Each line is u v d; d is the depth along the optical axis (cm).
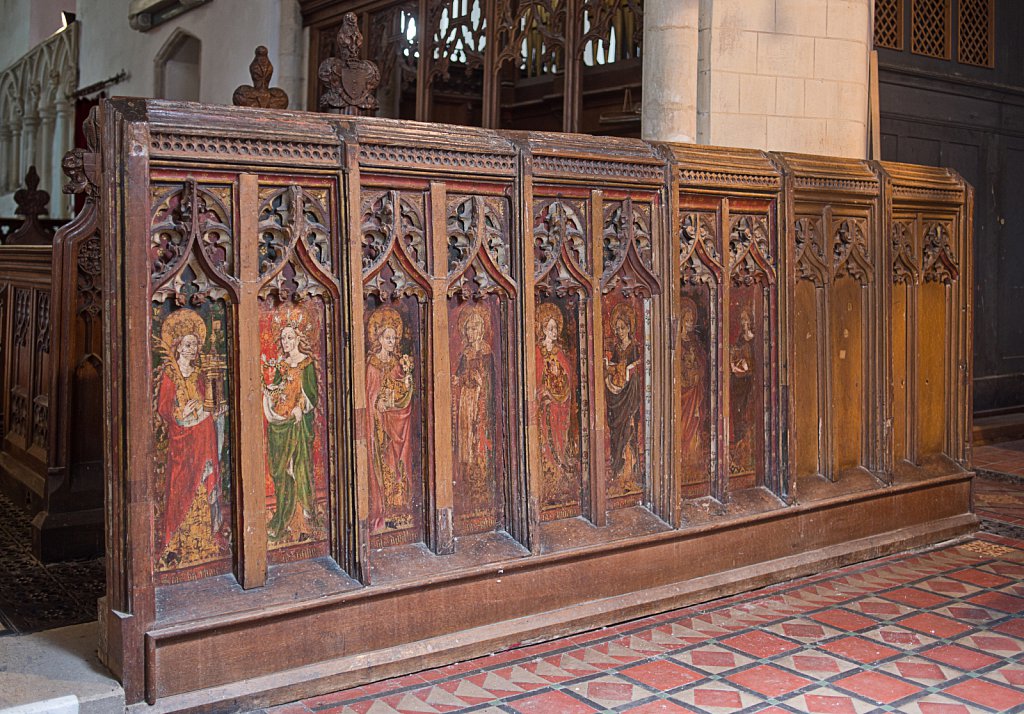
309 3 916
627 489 373
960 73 730
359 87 330
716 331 395
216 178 282
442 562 322
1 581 374
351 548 304
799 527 415
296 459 302
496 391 342
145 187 268
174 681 272
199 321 286
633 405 374
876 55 592
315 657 294
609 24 605
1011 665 319
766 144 555
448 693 293
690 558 379
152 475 272
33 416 470
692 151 383
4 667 281
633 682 303
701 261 388
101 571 391
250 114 289
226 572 291
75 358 414
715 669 314
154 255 274
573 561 348
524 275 336
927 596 387
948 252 482
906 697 294
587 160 353
